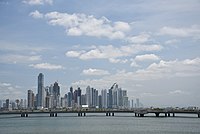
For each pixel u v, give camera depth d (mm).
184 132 160250
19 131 166875
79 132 158000
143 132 159375
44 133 153875
